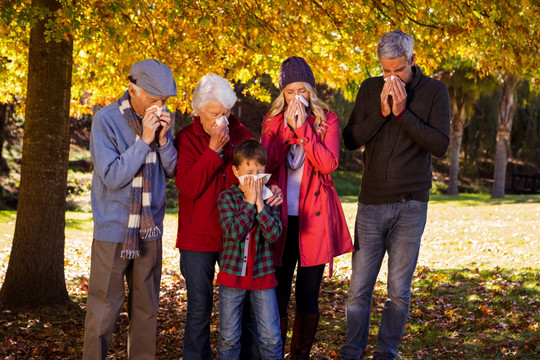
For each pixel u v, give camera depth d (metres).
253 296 3.34
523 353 4.50
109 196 3.11
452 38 6.23
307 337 3.57
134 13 6.22
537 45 6.07
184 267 3.38
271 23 6.52
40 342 5.17
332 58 6.97
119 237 3.10
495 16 5.59
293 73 3.44
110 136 3.11
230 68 7.11
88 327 3.14
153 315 3.27
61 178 6.29
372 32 5.93
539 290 6.66
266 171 3.48
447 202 21.39
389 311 3.61
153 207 3.20
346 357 3.66
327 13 6.02
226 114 3.29
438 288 7.16
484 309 5.92
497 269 8.10
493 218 15.09
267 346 3.31
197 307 3.38
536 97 31.23
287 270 3.63
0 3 4.63
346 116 31.55
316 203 3.47
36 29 5.99
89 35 4.98
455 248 10.65
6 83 8.44
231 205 3.25
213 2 5.52
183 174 3.25
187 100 7.26
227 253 3.29
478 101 33.94
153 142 3.18
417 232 3.56
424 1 6.01
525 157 36.94
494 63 6.42
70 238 12.94
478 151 35.88
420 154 3.54
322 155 3.35
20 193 6.22
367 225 3.62
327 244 3.46
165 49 6.55
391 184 3.52
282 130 3.52
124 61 6.46
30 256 6.14
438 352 4.68
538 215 14.87
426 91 3.49
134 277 3.22
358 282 3.64
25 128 6.21
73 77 8.41
